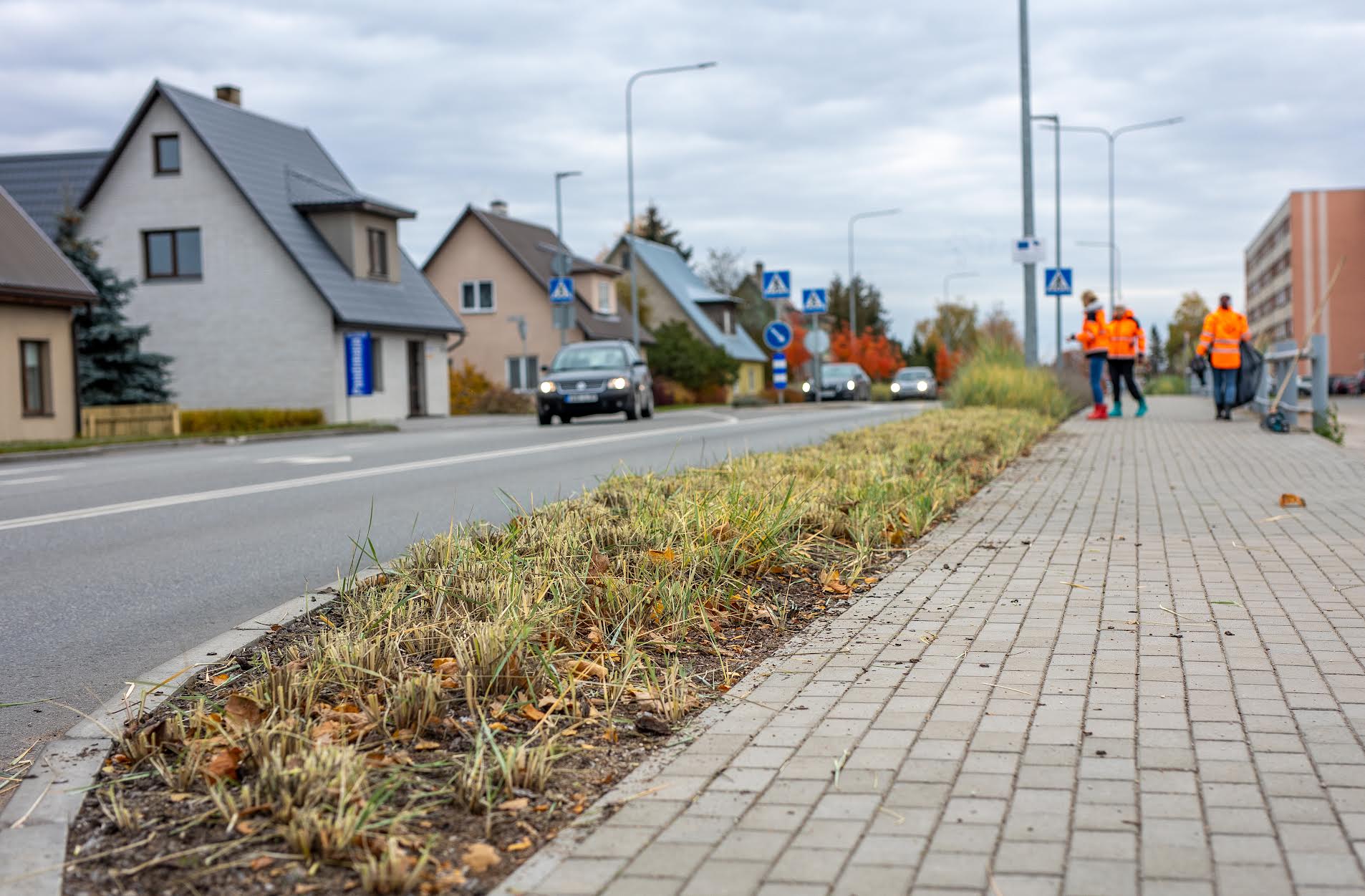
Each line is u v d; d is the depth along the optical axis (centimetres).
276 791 346
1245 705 418
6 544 894
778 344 3922
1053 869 294
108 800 360
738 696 447
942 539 802
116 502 1145
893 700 436
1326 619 546
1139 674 461
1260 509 914
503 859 313
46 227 3797
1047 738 388
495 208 5825
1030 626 547
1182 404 2861
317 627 565
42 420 2703
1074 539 793
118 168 3647
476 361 5331
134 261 3647
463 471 1403
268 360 3569
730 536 679
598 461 1499
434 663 474
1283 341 1739
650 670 461
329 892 297
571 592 559
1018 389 2131
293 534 927
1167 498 993
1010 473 1213
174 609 666
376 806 332
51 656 567
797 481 899
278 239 3522
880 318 11550
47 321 2728
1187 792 339
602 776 370
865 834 318
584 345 2852
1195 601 591
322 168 4081
